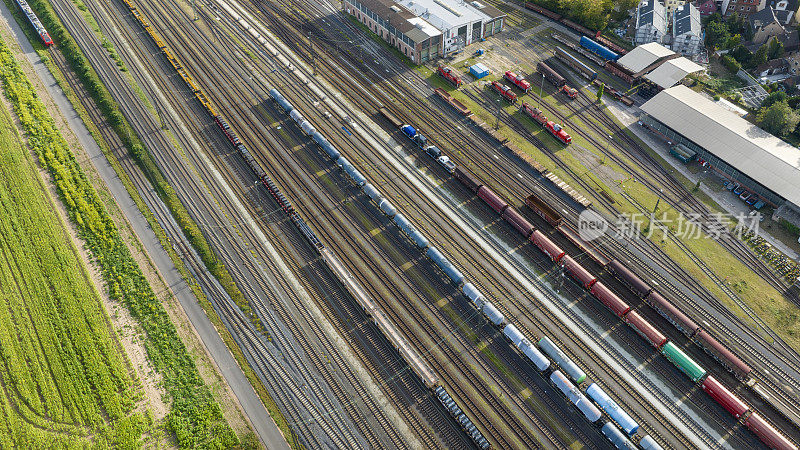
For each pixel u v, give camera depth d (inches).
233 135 4185.5
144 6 5890.8
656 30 5128.0
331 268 3292.3
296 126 4441.4
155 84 4817.9
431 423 2657.5
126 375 2819.9
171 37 5442.9
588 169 4001.0
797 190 3484.3
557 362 2805.1
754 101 4471.0
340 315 3129.9
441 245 3499.0
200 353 2935.5
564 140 4183.1
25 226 3550.7
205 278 3307.1
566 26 5570.9
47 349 2928.2
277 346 2979.8
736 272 3282.5
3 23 5393.7
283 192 3875.5
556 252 3289.9
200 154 4143.7
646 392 2755.9
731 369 2758.4
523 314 3107.8
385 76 4990.2
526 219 3639.3
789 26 5285.4
